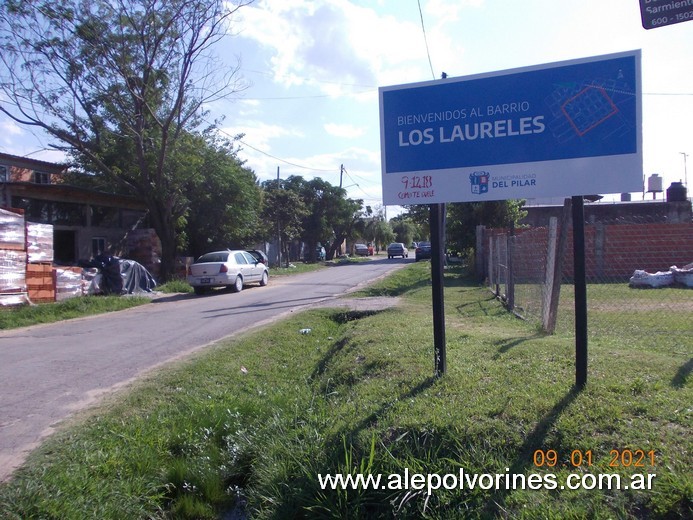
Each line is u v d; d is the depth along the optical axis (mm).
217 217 26734
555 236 8227
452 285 17609
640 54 5105
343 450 4535
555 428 4207
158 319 13055
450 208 22625
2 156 21453
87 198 21844
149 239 24125
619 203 24312
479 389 5215
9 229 14750
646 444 3871
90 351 9195
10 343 10406
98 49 18984
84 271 17766
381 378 6211
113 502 4348
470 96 5738
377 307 12609
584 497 3605
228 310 14258
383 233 63312
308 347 9352
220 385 7094
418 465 4160
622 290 13539
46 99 19000
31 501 4066
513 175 5570
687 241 16469
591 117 5281
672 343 6855
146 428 5637
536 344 6848
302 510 4293
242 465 5207
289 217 36250
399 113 6008
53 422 5754
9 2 17078
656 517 3350
